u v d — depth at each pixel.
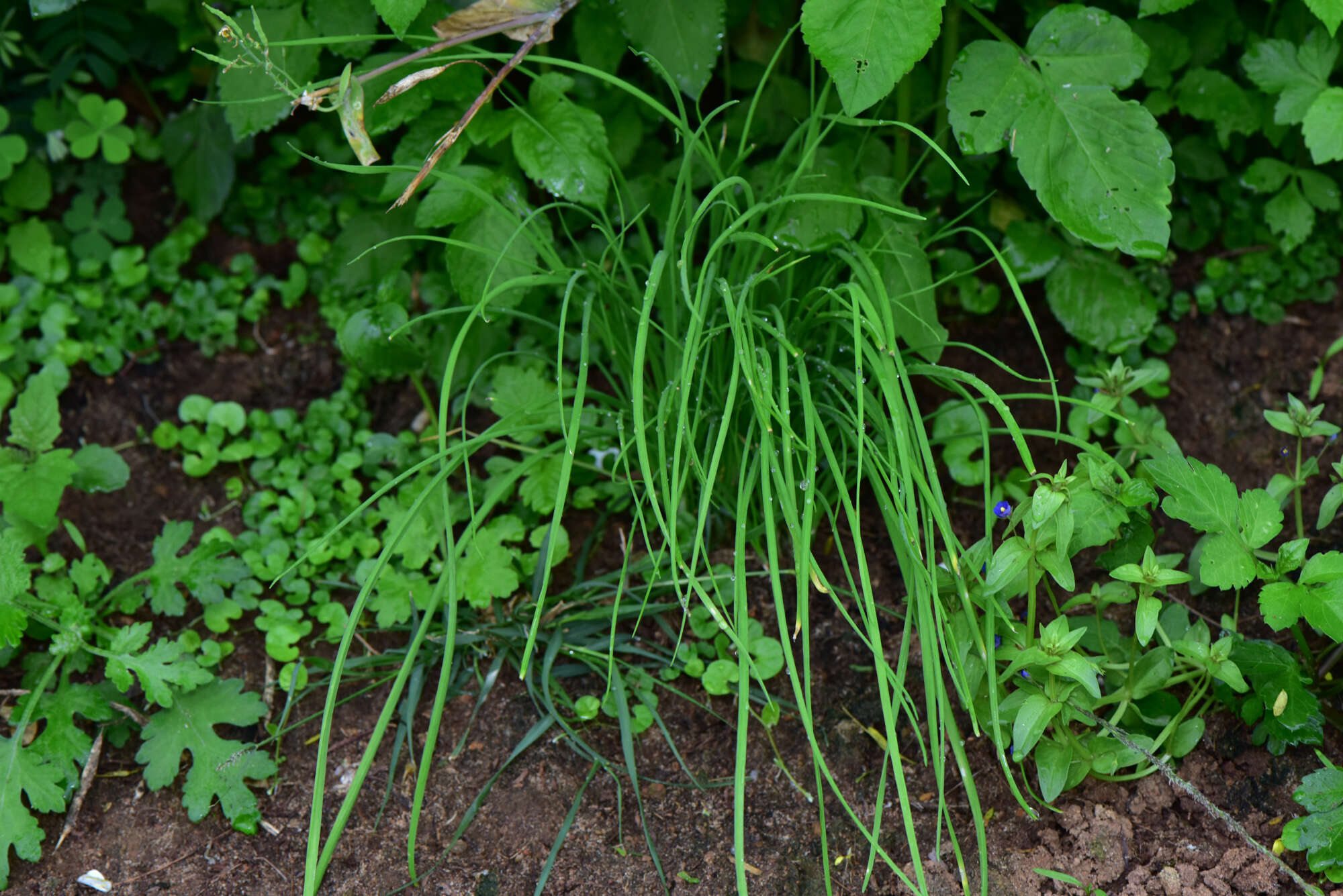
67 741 1.38
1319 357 1.52
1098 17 1.42
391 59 1.45
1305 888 1.30
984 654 1.31
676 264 1.42
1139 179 1.40
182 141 1.59
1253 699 1.35
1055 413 1.51
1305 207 1.51
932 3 1.34
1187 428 1.51
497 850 1.36
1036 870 1.34
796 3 1.53
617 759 1.39
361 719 1.41
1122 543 1.37
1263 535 1.33
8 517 1.44
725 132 1.43
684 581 1.43
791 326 1.41
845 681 1.41
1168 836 1.34
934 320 1.44
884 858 1.29
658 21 1.44
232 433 1.53
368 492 1.51
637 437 1.29
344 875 1.36
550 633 1.42
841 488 1.30
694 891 1.34
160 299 1.60
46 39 1.58
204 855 1.37
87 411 1.55
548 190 1.44
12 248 1.57
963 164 1.54
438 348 1.53
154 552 1.45
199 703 1.40
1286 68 1.48
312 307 1.60
